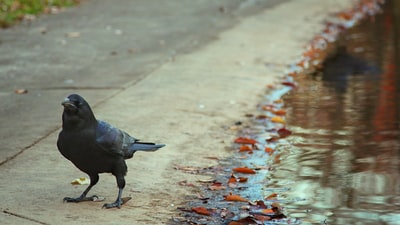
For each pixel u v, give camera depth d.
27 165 10.73
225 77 16.44
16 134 12.19
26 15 22.88
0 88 15.24
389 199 10.01
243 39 20.42
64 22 22.23
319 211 9.62
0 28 21.30
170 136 12.38
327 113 14.25
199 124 13.14
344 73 17.56
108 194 9.75
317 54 19.50
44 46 19.12
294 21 23.44
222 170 11.07
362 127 13.30
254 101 14.91
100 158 8.85
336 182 10.67
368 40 21.39
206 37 20.47
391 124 13.45
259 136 12.81
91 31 20.98
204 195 10.04
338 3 27.16
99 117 13.15
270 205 9.80
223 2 26.14
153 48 19.02
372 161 11.54
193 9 24.67
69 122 8.61
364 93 15.70
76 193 9.70
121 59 17.81
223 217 9.31
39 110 13.67
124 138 9.05
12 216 8.80
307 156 11.83
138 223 8.82
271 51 19.33
